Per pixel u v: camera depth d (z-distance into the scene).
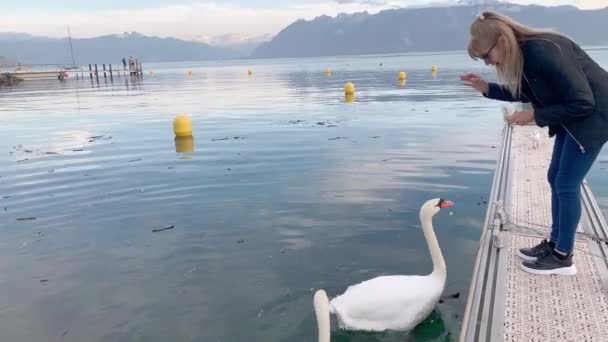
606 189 7.56
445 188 8.00
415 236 6.10
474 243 5.80
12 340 4.26
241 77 55.97
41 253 6.11
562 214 3.96
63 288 5.18
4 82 51.78
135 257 5.88
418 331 4.23
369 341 4.14
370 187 8.25
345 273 5.22
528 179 6.92
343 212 7.07
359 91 27.97
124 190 8.75
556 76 3.38
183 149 12.30
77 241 6.46
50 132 15.82
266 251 5.87
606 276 4.08
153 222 7.05
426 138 12.47
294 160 10.57
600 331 3.37
